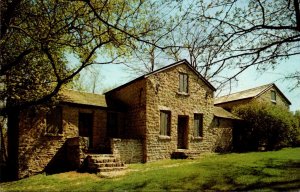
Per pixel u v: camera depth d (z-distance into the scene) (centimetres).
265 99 3412
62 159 1788
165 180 1177
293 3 761
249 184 1048
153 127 2005
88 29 1299
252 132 2688
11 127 1783
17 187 1303
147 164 1836
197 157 2062
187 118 2242
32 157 1673
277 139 2658
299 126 3003
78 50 1405
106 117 2052
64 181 1373
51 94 1392
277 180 1091
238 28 754
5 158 1947
